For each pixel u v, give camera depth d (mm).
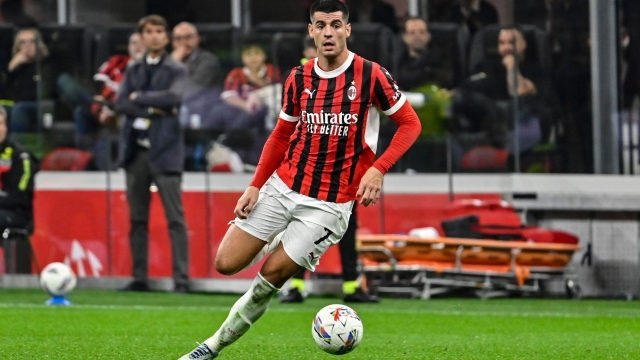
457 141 43625
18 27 45375
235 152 42781
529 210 44344
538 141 44688
